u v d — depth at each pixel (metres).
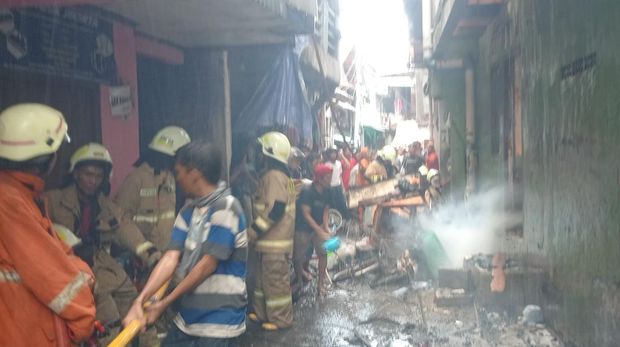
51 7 4.95
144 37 6.92
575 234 4.69
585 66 4.40
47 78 4.95
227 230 3.22
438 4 11.21
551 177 5.34
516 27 7.00
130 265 4.57
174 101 7.79
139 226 4.68
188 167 3.31
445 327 5.99
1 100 4.49
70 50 5.20
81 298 2.77
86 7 5.41
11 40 4.53
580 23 4.50
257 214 5.94
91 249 3.96
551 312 5.45
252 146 6.82
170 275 3.31
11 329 2.69
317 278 8.26
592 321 4.33
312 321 6.43
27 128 2.81
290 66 8.34
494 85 9.31
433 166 13.87
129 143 6.14
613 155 3.89
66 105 5.21
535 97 5.93
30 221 2.67
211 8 5.70
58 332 2.76
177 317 3.40
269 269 6.09
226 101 7.89
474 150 11.22
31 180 2.83
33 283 2.66
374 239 9.67
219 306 3.26
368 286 7.97
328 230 7.49
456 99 12.57
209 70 7.88
